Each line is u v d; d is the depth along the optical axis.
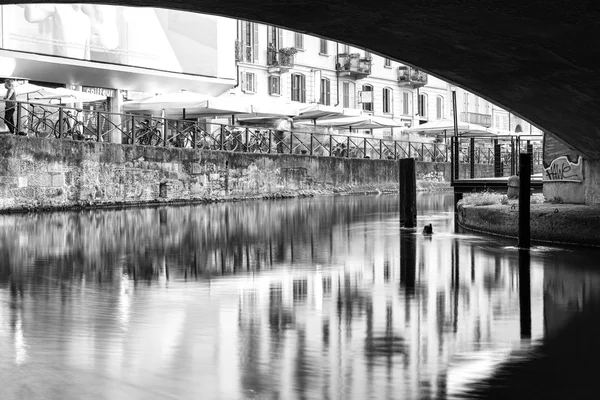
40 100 36.22
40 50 36.47
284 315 10.84
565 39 13.47
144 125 36.66
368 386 7.66
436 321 10.55
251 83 56.66
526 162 18.02
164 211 30.81
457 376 8.03
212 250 18.56
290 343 9.22
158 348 8.90
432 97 72.81
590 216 18.25
